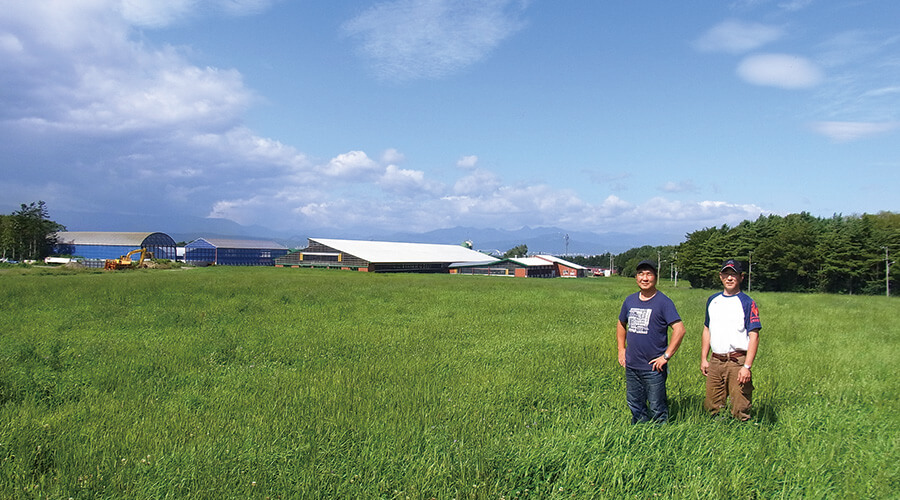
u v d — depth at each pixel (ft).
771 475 17.29
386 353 38.70
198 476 16.03
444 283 151.43
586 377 31.35
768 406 24.80
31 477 16.24
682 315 70.33
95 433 20.08
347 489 15.66
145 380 29.71
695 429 20.79
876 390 29.25
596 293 115.55
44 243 397.60
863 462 18.43
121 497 15.08
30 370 30.27
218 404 24.56
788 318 68.49
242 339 43.47
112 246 400.67
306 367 34.01
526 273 407.64
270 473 16.47
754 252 257.34
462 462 17.19
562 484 16.25
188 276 153.28
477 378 30.55
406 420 21.93
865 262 227.61
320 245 384.88
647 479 16.63
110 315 57.47
